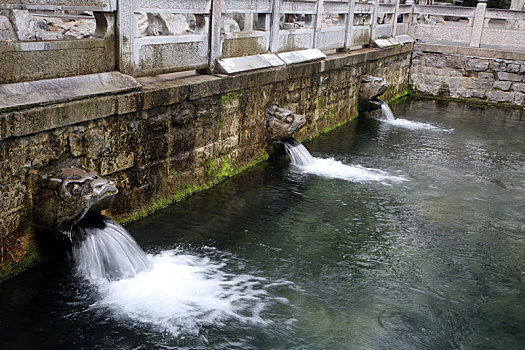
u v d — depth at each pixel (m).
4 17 7.07
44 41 5.10
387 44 15.37
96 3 5.55
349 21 12.76
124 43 6.05
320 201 8.16
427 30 18.42
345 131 12.75
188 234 6.62
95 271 5.34
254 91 8.78
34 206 5.23
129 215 6.52
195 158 7.61
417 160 10.85
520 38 17.14
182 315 5.01
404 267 6.30
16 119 4.70
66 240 5.33
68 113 5.23
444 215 8.00
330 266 6.18
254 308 5.22
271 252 6.39
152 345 4.57
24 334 4.57
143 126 6.39
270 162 9.62
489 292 5.87
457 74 17.64
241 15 11.09
